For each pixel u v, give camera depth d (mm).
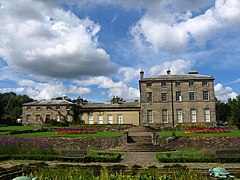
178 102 49438
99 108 55000
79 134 33875
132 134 34312
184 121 48938
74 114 55312
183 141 29109
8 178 13234
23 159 20281
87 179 9398
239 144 28625
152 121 49344
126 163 18500
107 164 17719
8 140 23547
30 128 45312
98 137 30094
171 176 10852
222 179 11523
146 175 10539
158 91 50000
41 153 21094
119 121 53969
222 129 35812
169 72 52938
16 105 102875
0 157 19547
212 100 49062
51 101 57188
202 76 50625
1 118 65125
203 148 28703
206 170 14805
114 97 58312
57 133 35125
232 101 76375
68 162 18938
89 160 19266
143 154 24188
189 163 18062
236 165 17000
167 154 20578
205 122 48594
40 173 10984
